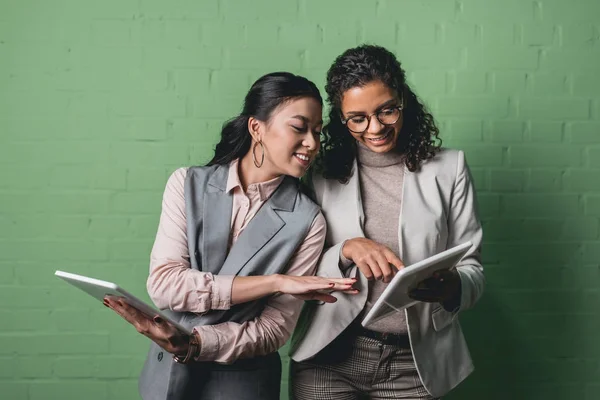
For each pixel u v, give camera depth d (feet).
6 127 8.83
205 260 5.87
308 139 5.78
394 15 8.93
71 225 8.93
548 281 9.22
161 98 8.90
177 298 5.67
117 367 9.06
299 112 5.74
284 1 8.87
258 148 6.01
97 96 8.87
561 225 9.16
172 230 5.96
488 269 9.20
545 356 9.29
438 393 6.25
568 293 9.24
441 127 9.02
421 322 6.15
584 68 9.05
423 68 8.98
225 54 8.87
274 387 5.98
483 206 9.12
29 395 9.02
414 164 6.27
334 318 6.10
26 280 8.95
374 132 5.84
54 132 8.87
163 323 5.32
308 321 6.34
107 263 8.97
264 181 6.05
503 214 9.13
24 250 8.92
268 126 5.82
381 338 6.16
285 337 5.96
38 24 8.80
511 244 9.17
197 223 5.91
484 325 9.25
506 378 9.29
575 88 9.06
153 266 5.85
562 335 9.28
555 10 9.01
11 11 8.77
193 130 8.93
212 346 5.52
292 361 6.63
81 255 8.96
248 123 6.00
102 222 8.95
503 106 9.02
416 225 6.14
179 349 5.43
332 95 6.06
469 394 9.30
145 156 8.92
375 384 6.31
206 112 8.91
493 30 8.98
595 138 9.10
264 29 8.87
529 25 9.00
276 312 5.94
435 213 6.20
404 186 6.25
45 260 8.94
